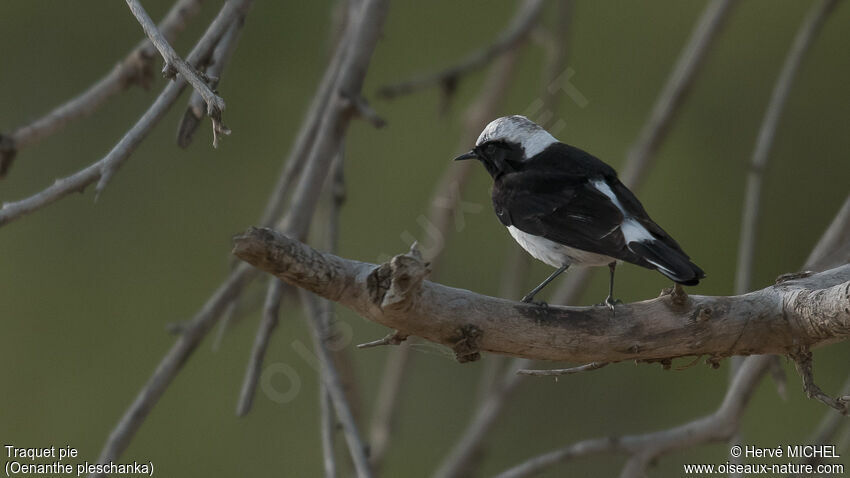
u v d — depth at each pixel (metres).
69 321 13.55
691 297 6.74
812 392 6.71
